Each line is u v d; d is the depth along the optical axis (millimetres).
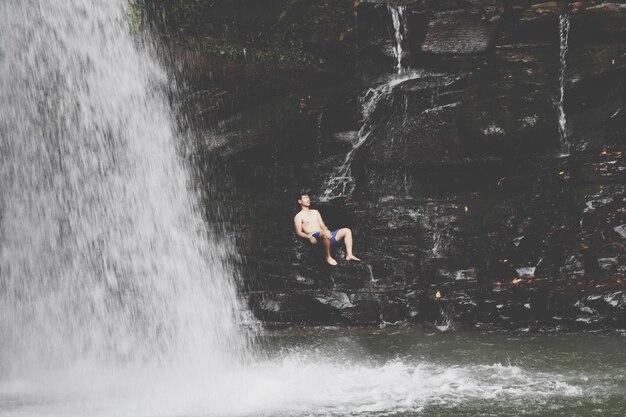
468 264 11445
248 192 14641
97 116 13938
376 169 14242
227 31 15406
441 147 13734
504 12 14844
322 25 15625
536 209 12391
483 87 13945
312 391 6277
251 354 8453
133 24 14352
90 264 12805
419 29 15609
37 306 11469
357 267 11672
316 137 14742
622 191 12125
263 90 15344
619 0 13641
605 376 6633
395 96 14516
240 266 12273
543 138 13328
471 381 6512
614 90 13562
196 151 14656
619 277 10172
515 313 9938
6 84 13102
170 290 12016
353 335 9859
